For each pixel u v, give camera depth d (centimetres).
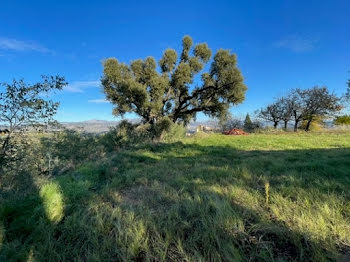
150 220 235
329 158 568
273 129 2189
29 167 413
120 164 583
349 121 2164
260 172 443
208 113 1867
